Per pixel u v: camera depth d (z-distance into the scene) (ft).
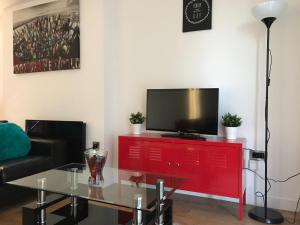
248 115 8.20
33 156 8.66
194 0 8.82
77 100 10.68
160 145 8.07
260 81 8.02
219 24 8.50
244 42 8.20
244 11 8.16
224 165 7.26
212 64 8.66
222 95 8.53
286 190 7.78
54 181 6.33
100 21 10.00
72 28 10.58
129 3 9.95
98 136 10.18
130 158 8.50
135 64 9.93
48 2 11.16
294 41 7.55
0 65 14.07
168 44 9.32
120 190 5.87
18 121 12.35
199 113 8.23
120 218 6.19
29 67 11.81
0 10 12.67
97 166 6.31
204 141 7.50
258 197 8.10
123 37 10.12
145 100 9.78
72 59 10.62
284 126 7.75
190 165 7.68
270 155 7.93
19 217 7.20
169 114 8.73
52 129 10.94
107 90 10.13
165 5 9.34
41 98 11.64
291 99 7.64
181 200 8.50
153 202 5.28
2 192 7.21
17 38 12.10
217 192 7.37
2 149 7.88
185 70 9.07
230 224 6.84
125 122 10.21
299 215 7.40
